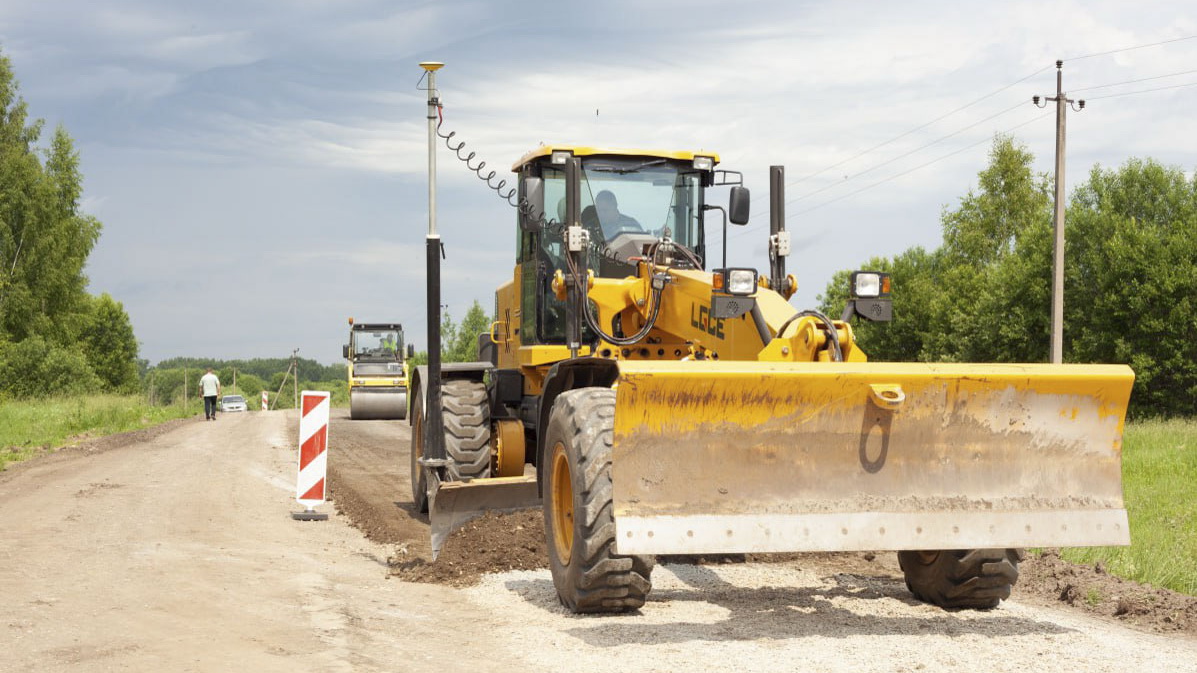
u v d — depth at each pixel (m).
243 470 14.59
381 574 7.27
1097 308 37.78
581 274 7.76
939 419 5.49
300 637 5.38
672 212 8.91
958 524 5.44
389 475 14.35
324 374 151.50
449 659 4.99
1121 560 8.06
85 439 21.39
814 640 5.40
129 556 7.71
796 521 5.32
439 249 8.20
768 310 6.46
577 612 5.90
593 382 6.48
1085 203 41.53
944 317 54.91
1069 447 5.62
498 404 9.59
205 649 5.12
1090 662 5.11
